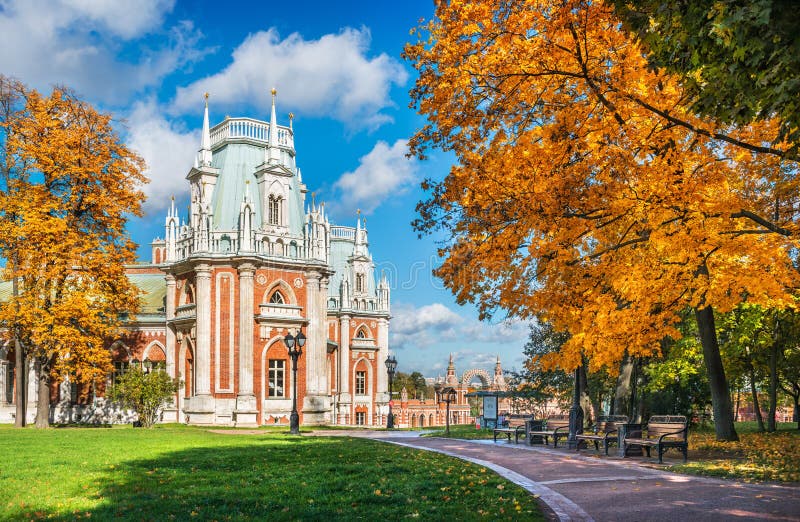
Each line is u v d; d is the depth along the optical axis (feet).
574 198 50.62
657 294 56.34
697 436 90.43
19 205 130.72
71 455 66.90
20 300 132.16
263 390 173.99
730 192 57.52
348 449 76.07
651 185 50.31
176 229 191.21
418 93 56.13
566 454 69.77
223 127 191.62
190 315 177.88
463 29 52.47
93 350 135.44
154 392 146.10
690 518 35.70
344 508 39.65
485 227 53.78
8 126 135.85
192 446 81.10
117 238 146.72
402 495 43.39
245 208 176.65
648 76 49.67
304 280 184.85
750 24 28.27
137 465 59.26
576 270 55.57
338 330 253.65
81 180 142.10
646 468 56.54
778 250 52.47
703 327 77.97
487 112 53.01
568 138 51.16
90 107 143.02
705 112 33.94
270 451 73.87
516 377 153.58
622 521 35.29
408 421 343.67
